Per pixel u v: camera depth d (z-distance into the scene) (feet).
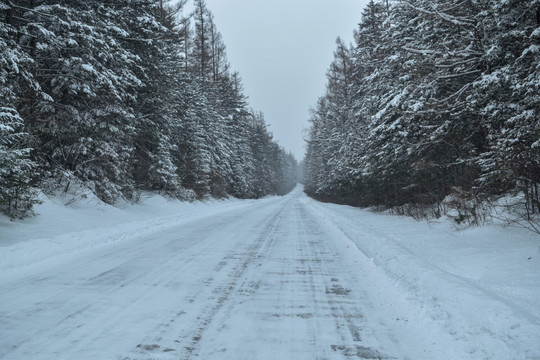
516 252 20.35
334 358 11.04
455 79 37.24
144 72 57.82
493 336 11.04
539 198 26.76
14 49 34.22
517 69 27.55
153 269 21.62
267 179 239.50
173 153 86.53
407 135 42.11
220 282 19.03
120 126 52.11
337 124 98.99
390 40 47.26
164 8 76.43
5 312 14.30
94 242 30.22
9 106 33.88
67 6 43.34
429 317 13.57
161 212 62.54
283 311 14.94
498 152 27.09
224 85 154.40
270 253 27.30
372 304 15.92
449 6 36.06
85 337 12.11
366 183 63.10
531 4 25.98
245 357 11.00
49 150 47.29
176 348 11.46
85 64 41.83
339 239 34.99
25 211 32.53
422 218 40.91
